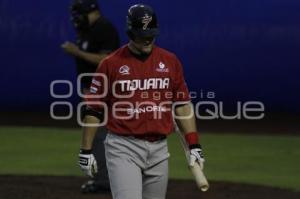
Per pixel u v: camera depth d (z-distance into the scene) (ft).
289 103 150.82
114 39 76.79
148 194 50.80
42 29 153.28
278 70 149.79
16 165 99.40
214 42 149.69
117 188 48.37
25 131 132.16
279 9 148.25
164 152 50.19
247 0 148.97
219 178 90.33
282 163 101.55
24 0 153.38
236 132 131.44
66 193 79.36
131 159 49.08
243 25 149.38
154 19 48.75
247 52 149.79
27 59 155.12
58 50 152.66
